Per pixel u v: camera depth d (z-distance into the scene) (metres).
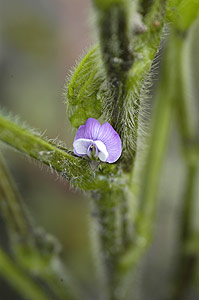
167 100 0.14
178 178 0.21
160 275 0.20
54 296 0.14
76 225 0.21
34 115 0.22
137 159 0.11
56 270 0.13
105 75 0.10
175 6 0.10
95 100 0.10
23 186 0.21
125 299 0.14
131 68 0.10
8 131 0.10
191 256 0.15
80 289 0.18
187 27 0.12
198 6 0.11
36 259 0.13
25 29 0.25
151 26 0.10
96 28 0.10
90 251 0.20
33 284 0.14
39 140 0.10
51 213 0.21
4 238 0.19
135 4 0.10
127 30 0.10
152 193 0.13
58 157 0.10
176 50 0.13
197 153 0.14
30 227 0.13
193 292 0.18
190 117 0.14
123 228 0.12
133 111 0.10
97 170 0.11
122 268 0.13
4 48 0.24
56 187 0.21
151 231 0.13
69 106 0.10
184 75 0.14
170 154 0.22
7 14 0.25
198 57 0.19
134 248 0.13
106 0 0.09
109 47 0.10
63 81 0.24
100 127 0.10
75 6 0.25
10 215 0.13
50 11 0.25
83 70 0.10
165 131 0.14
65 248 0.20
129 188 0.11
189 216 0.15
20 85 0.23
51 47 0.25
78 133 0.10
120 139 0.10
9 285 0.19
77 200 0.21
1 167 0.12
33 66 0.24
